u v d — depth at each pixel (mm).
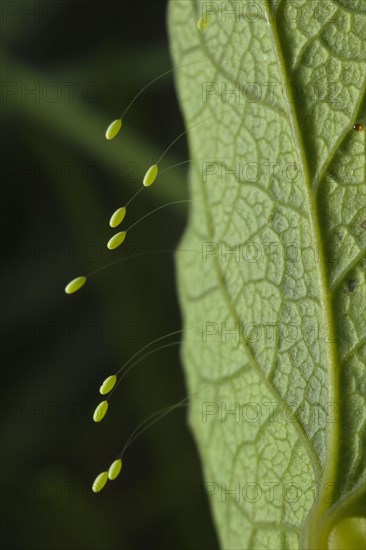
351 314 84
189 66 90
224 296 90
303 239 85
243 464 90
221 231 90
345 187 84
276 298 87
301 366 86
